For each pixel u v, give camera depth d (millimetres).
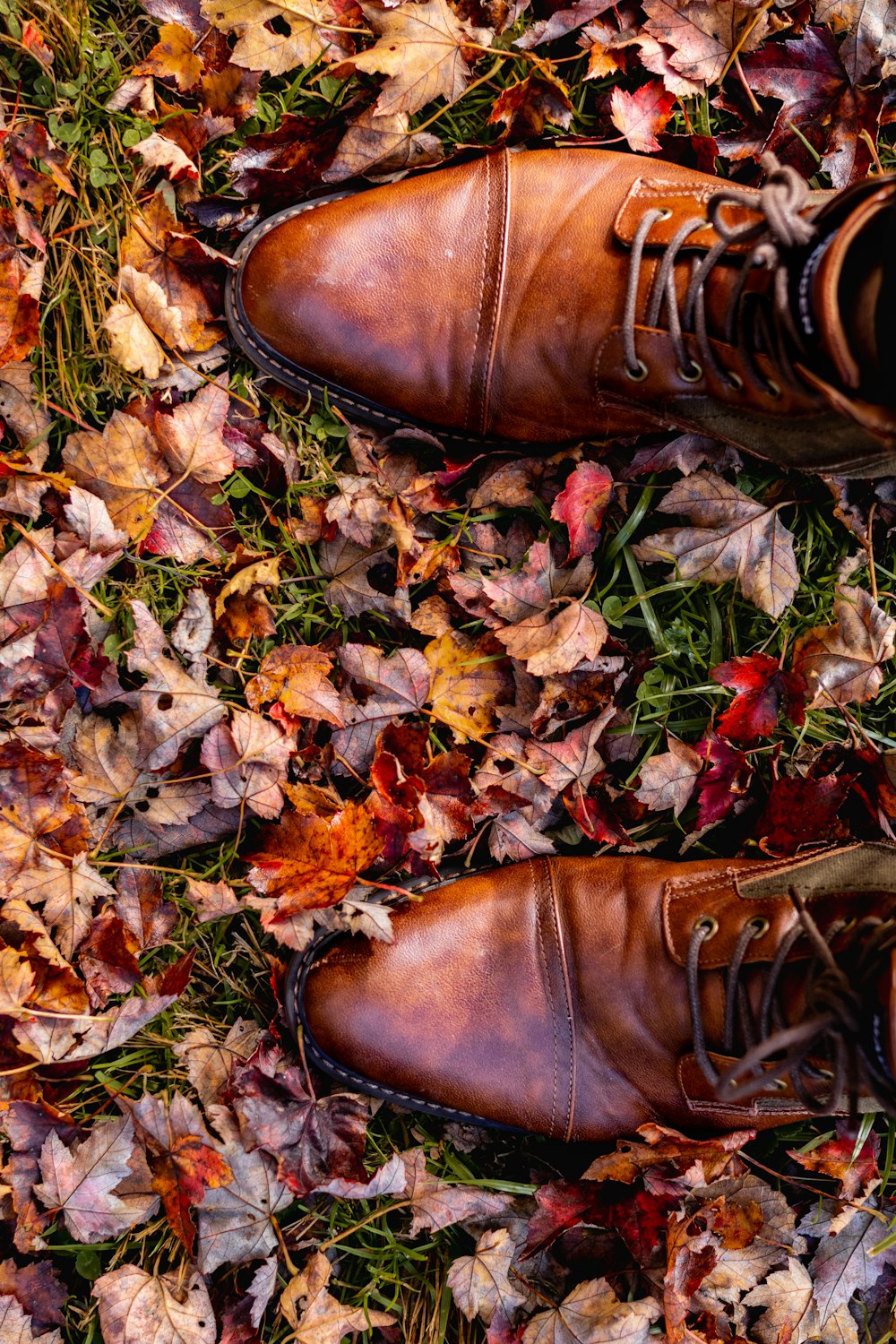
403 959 706
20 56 706
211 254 709
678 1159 701
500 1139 735
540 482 735
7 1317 690
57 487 698
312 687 714
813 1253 739
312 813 704
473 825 724
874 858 677
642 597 730
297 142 712
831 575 742
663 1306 708
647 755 744
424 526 733
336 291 703
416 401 719
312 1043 708
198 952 723
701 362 683
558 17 719
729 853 748
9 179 701
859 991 639
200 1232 699
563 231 701
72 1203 687
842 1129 711
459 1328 725
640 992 697
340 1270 727
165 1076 715
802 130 733
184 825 715
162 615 719
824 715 743
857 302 625
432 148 722
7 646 692
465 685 725
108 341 711
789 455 692
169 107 709
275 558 718
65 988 695
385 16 701
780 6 723
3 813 690
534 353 706
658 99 728
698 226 679
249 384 724
